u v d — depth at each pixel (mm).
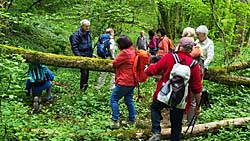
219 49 16438
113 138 6617
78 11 14711
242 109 8875
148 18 21234
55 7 15367
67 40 15672
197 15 16609
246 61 11109
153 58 11898
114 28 16391
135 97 10430
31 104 8984
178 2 16141
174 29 20875
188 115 7770
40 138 6438
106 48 11422
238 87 10648
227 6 12992
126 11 14391
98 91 10430
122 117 8594
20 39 12664
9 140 5988
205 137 7266
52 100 9219
